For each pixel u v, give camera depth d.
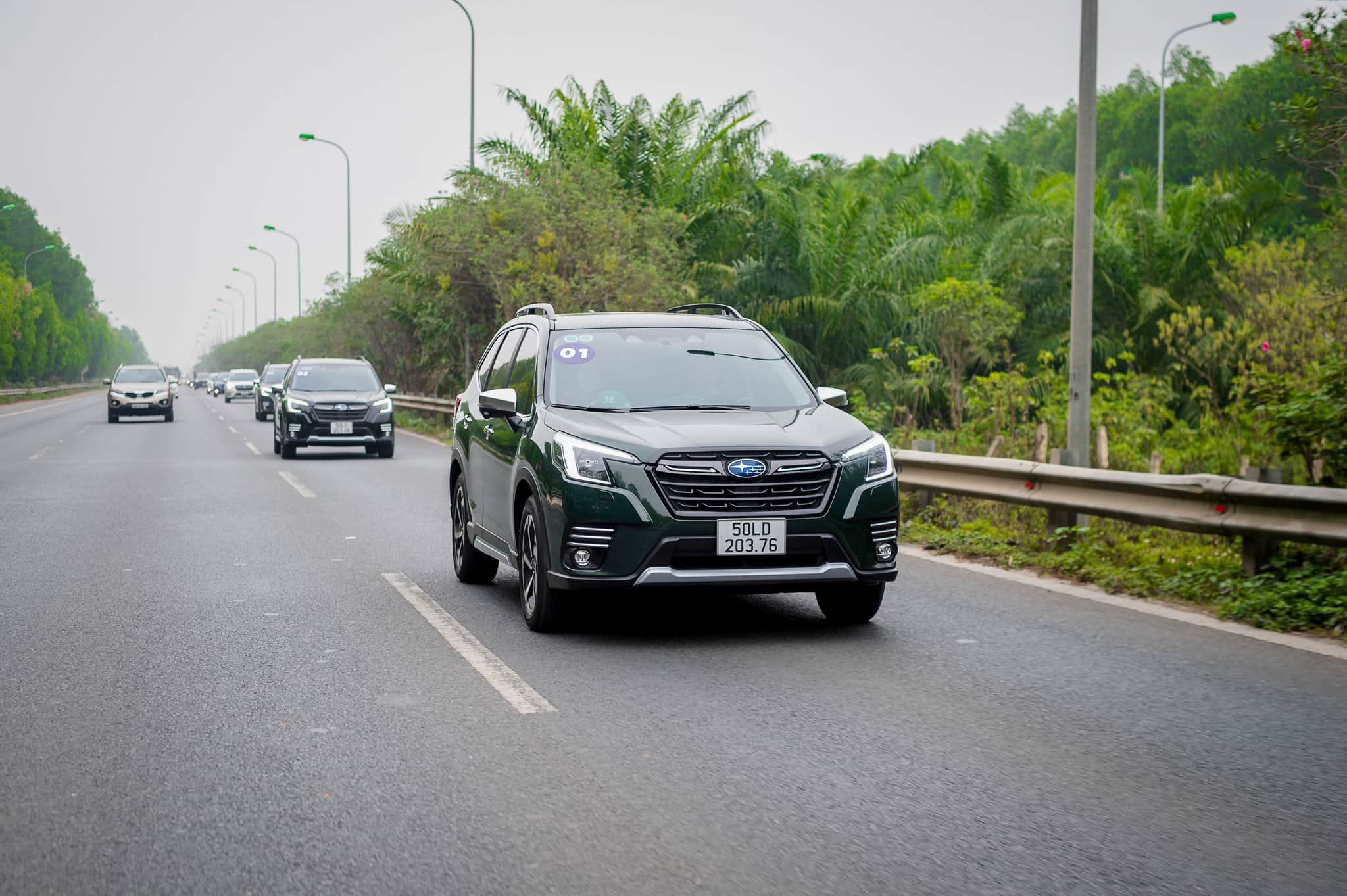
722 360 8.57
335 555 11.28
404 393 40.53
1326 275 17.23
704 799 4.68
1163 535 11.14
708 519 7.11
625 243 26.42
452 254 27.92
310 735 5.56
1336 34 10.75
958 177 39.94
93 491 17.36
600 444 7.32
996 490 11.05
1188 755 5.19
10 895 3.82
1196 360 20.94
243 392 65.56
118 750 5.34
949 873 3.96
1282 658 6.99
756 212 28.92
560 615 7.66
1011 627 7.88
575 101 30.91
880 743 5.40
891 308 26.58
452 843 4.23
